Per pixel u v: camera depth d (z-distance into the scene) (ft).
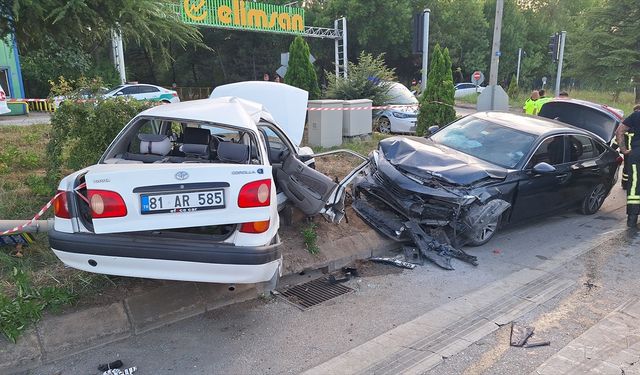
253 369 11.37
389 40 128.57
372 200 21.62
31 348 11.35
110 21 22.98
